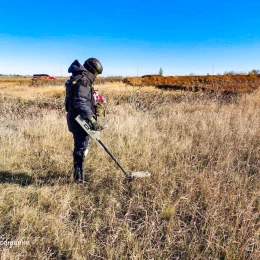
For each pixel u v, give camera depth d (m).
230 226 2.82
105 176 4.03
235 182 3.77
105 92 14.12
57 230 2.71
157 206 3.26
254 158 4.77
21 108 9.95
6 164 4.38
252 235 2.68
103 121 6.94
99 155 4.77
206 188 3.47
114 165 4.42
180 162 4.48
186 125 6.72
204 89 15.18
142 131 6.25
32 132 6.07
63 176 4.03
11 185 3.68
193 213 3.01
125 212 3.18
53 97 13.59
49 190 3.51
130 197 3.48
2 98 12.54
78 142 3.72
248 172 4.23
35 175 3.98
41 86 21.83
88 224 2.92
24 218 2.86
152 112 8.87
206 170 4.03
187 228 2.89
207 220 2.91
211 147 5.09
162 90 15.12
